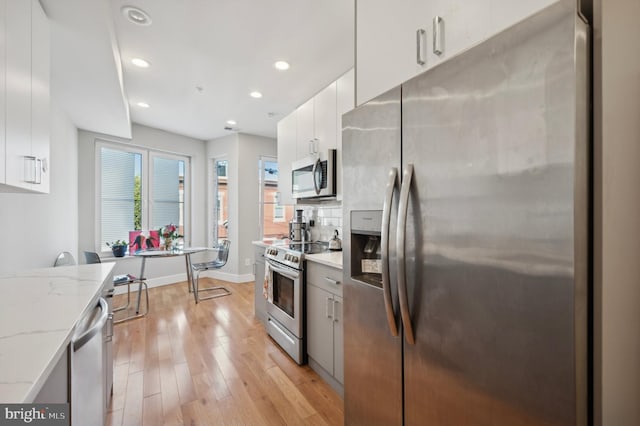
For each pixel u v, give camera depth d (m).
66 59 2.15
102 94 2.78
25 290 1.35
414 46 1.20
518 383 0.79
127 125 3.70
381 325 1.25
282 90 3.18
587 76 0.70
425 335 1.04
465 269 0.91
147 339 2.73
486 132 0.85
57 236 3.06
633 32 0.78
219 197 5.38
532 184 0.75
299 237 3.37
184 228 5.10
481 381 0.87
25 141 1.36
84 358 1.03
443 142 0.98
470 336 0.90
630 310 0.77
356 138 1.41
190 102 3.54
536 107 0.74
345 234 1.49
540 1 0.82
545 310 0.73
